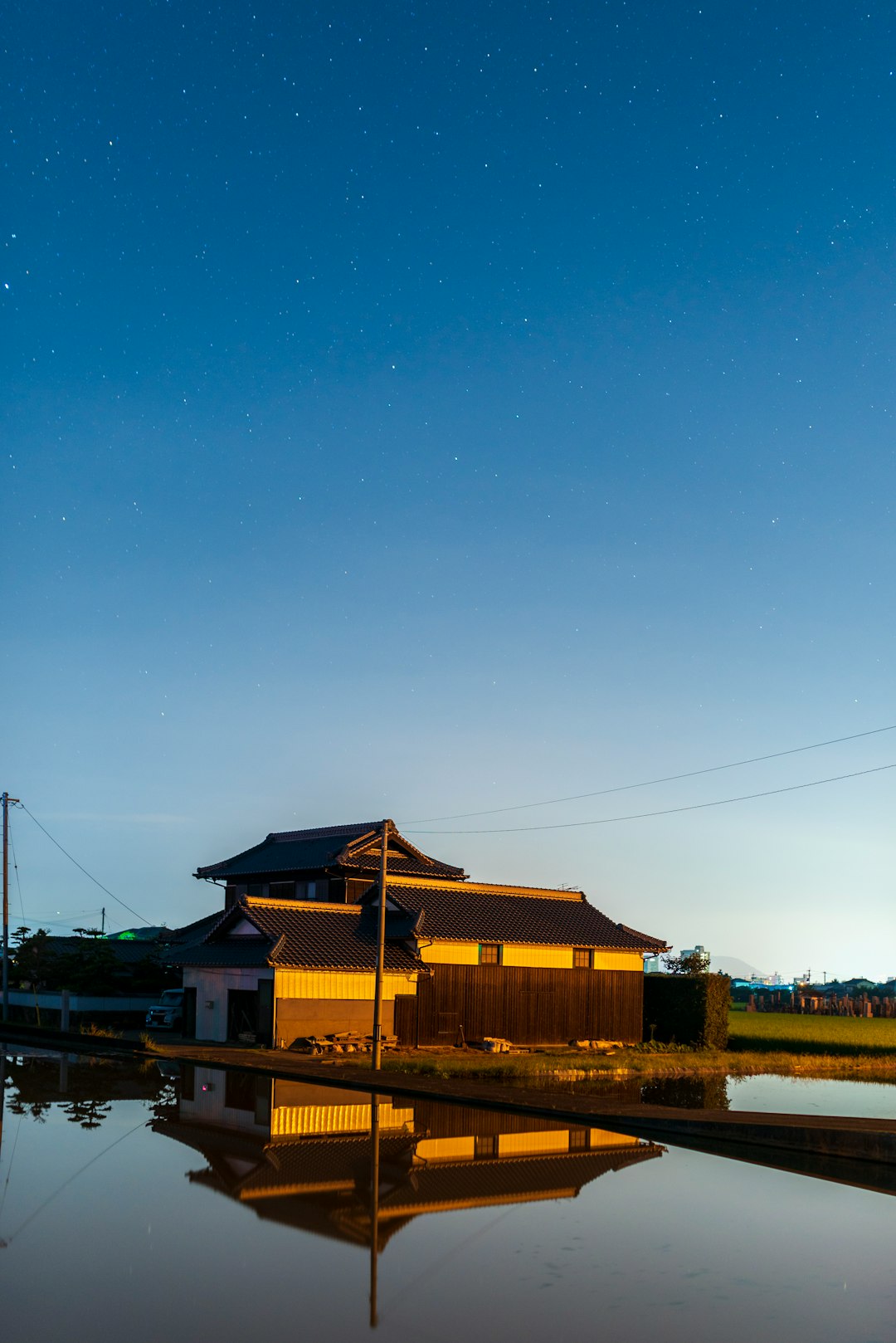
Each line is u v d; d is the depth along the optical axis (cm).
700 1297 1044
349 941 3956
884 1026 6181
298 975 3688
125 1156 1642
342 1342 884
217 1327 905
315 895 4531
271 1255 1129
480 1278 1078
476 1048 4084
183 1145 1744
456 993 4131
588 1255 1180
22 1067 2980
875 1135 1841
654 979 4934
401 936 4050
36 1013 5041
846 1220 1393
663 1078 3425
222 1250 1140
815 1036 5291
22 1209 1301
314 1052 3556
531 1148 1850
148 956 5325
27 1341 858
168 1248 1141
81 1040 3894
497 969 4272
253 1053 3372
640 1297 1037
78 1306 948
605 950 4625
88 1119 2014
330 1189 1444
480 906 4547
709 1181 1625
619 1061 3616
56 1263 1077
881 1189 1634
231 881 4953
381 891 3062
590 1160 1767
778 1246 1252
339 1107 2286
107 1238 1174
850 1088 3222
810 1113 2550
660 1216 1377
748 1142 1988
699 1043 4681
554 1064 3447
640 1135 2070
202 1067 3103
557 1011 4459
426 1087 2612
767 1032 5494
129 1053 3472
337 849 4481
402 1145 1811
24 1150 1678
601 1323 956
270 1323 920
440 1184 1509
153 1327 900
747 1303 1030
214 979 3938
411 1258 1138
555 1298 1023
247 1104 2278
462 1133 1984
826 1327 966
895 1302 1048
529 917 4619
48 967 5309
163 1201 1350
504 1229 1277
